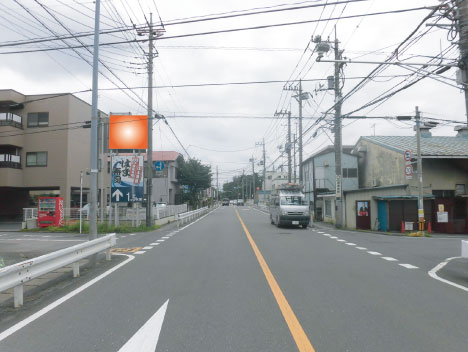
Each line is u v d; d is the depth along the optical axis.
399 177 23.12
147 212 21.44
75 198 32.19
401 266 9.23
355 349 4.03
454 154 20.50
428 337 4.39
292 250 12.03
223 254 11.11
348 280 7.53
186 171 46.84
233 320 5.00
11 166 28.02
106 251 10.16
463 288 6.91
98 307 5.64
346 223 24.56
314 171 32.66
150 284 7.17
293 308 5.55
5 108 29.08
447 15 11.62
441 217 19.95
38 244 15.02
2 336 4.46
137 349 4.05
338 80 21.86
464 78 12.73
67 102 28.88
